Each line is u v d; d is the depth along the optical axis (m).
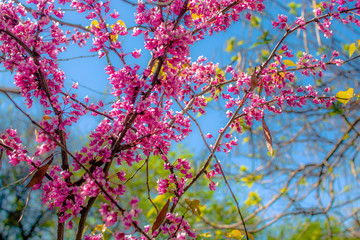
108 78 1.19
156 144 1.24
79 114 1.20
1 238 3.41
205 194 2.76
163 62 1.20
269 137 1.28
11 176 3.40
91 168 1.18
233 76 1.37
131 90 1.18
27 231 3.46
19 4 1.23
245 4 1.33
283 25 1.31
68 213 1.18
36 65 1.19
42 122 1.16
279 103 1.33
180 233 1.17
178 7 1.23
